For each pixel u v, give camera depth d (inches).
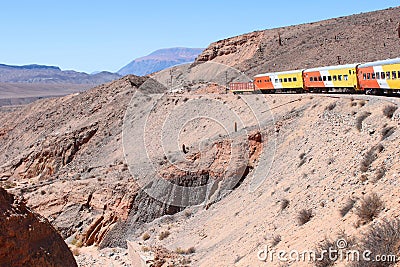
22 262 487.5
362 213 658.8
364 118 1106.7
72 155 3070.9
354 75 1681.8
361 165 850.1
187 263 1064.2
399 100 1186.0
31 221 542.3
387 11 4421.8
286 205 984.3
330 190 876.6
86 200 1824.6
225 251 997.2
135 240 1491.1
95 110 3666.3
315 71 1985.7
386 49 3144.7
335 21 4909.0
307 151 1252.5
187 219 1487.5
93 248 1619.1
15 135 4397.1
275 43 4712.1
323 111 1441.9
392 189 681.0
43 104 4793.3
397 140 840.9
